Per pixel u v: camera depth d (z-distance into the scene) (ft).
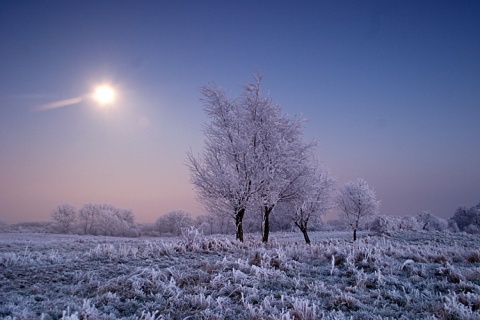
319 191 77.41
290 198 63.36
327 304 18.70
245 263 28.14
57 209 193.47
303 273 25.75
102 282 23.00
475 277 22.40
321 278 24.62
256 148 57.26
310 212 79.87
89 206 201.36
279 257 29.68
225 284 21.76
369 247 35.24
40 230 189.88
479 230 176.76
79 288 21.91
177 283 23.04
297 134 64.03
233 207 56.03
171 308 17.94
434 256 30.35
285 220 83.97
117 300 19.26
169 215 214.69
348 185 115.34
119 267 27.96
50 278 24.79
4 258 30.19
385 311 17.16
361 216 110.01
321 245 37.88
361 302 18.81
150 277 23.85
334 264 28.99
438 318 15.87
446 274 23.94
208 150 58.08
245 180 55.88
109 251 34.73
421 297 19.30
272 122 59.88
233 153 57.31
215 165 56.18
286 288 22.07
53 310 16.81
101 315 16.37
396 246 43.47
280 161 57.93
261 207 60.80
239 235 56.08
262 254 31.50
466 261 29.63
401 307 17.92
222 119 60.49
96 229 195.52
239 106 62.49
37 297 19.75
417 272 24.85
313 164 72.18
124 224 200.64
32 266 28.96
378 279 22.61
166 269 25.67
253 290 20.68
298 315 16.26
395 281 22.50
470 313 15.89
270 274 24.86
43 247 54.85
